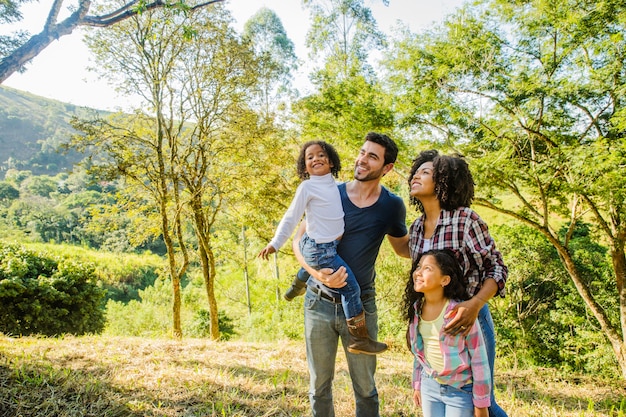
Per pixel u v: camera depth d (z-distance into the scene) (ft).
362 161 8.44
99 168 37.40
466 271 7.77
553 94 26.94
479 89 29.91
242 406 12.05
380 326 50.01
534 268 46.68
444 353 7.23
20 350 17.15
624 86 25.34
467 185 7.69
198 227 47.01
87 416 10.61
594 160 24.17
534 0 27.04
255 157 45.57
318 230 8.38
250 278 83.10
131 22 37.86
